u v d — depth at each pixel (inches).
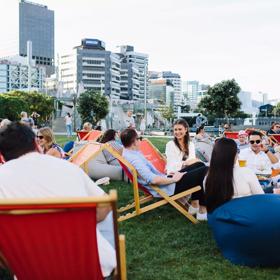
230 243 156.5
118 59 7317.9
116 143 352.8
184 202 232.4
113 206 82.3
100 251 107.3
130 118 866.1
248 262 153.7
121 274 102.9
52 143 268.7
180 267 153.6
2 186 101.3
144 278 143.5
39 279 99.3
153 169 231.5
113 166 345.7
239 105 2294.5
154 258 162.9
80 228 87.8
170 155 251.3
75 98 3105.3
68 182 103.7
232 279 142.4
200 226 207.9
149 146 292.8
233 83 2272.4
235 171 158.2
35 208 81.4
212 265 154.9
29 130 110.3
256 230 145.2
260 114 3791.8
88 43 7003.0
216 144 159.9
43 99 2792.8
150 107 4264.3
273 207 145.8
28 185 101.4
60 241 90.2
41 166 104.0
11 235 89.0
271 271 149.4
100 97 3179.1
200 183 213.2
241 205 151.0
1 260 106.2
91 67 6776.6
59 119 3169.3
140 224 212.8
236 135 558.3
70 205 81.1
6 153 107.5
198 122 1011.3
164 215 231.1
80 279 99.5
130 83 7470.5
